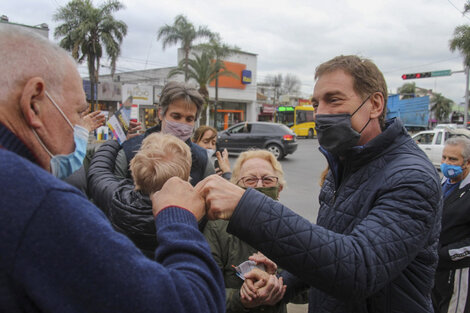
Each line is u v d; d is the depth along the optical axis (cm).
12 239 57
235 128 1469
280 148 1412
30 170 63
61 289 59
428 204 102
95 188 190
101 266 61
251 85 3647
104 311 60
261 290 150
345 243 93
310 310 139
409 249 97
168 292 67
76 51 1950
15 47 74
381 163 119
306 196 786
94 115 227
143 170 143
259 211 93
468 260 230
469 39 1986
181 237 83
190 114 230
